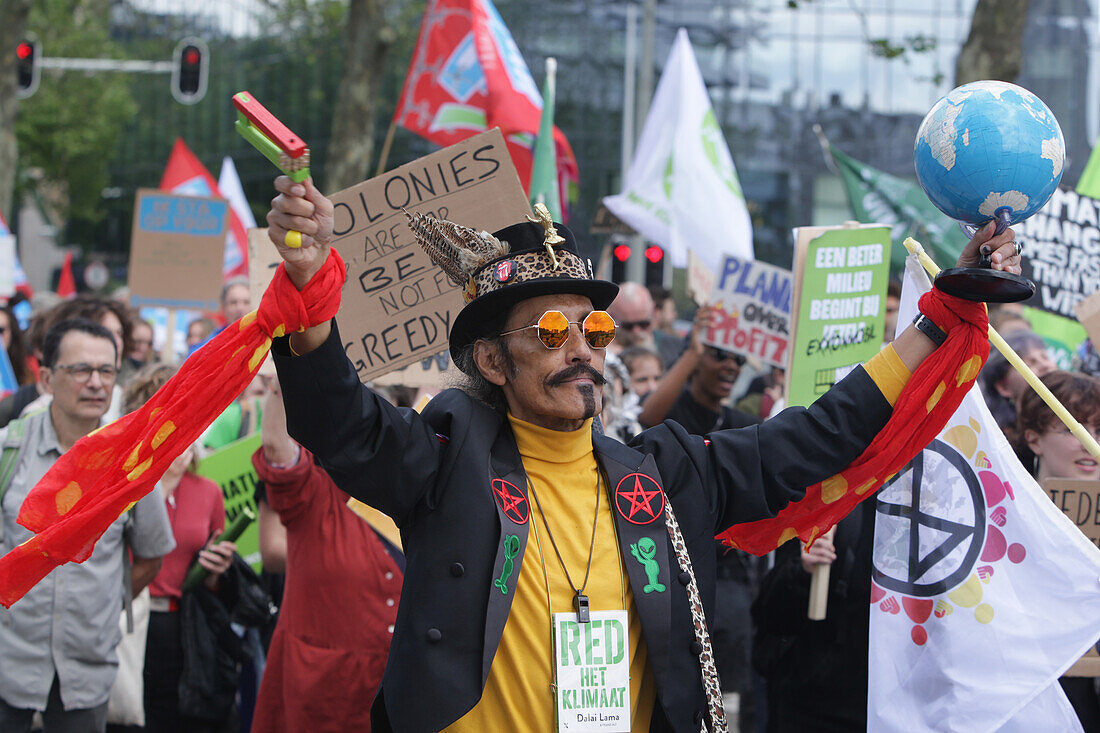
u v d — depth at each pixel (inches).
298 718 165.6
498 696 99.0
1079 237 241.1
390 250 145.5
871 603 135.0
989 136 102.0
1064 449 163.9
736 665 220.8
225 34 1583.4
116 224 1718.8
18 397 226.5
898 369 110.1
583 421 106.8
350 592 166.4
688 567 102.9
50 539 91.8
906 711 131.3
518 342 103.3
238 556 193.8
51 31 1299.2
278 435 165.0
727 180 320.2
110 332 172.6
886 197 315.9
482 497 101.2
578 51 1322.6
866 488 113.3
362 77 502.6
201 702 187.6
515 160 320.5
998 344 129.4
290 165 87.8
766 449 108.3
